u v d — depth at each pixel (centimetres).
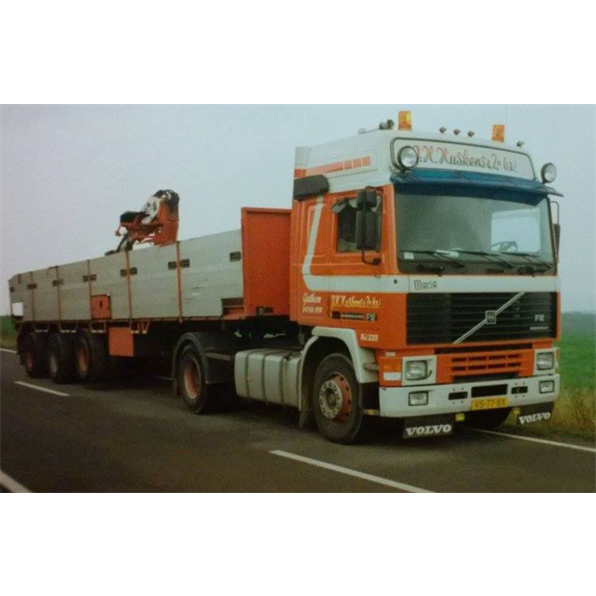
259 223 1055
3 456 857
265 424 1074
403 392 813
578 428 980
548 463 790
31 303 1883
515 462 796
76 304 1644
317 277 934
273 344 1147
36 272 1852
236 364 1096
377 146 853
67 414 1193
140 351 1428
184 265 1215
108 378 1620
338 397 901
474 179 873
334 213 907
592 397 1069
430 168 858
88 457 848
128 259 1411
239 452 865
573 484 696
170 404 1312
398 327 809
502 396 866
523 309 888
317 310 934
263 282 1056
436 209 847
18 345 1934
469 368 853
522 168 941
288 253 1080
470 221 866
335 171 915
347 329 877
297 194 971
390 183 823
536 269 897
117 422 1105
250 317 1073
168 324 1327
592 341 2828
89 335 1594
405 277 811
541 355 905
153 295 1321
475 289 848
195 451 874
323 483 707
